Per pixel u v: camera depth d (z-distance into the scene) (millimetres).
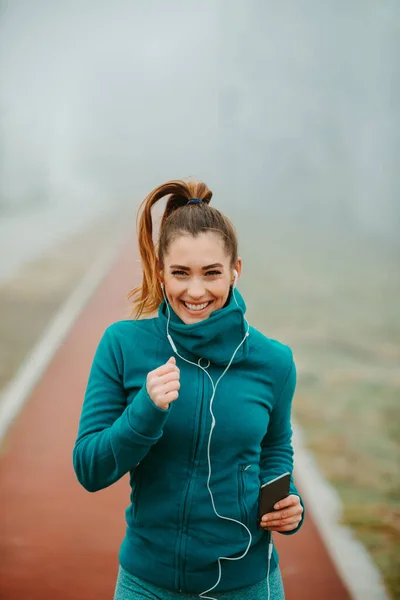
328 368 9047
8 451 5152
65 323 10211
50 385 7008
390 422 6629
